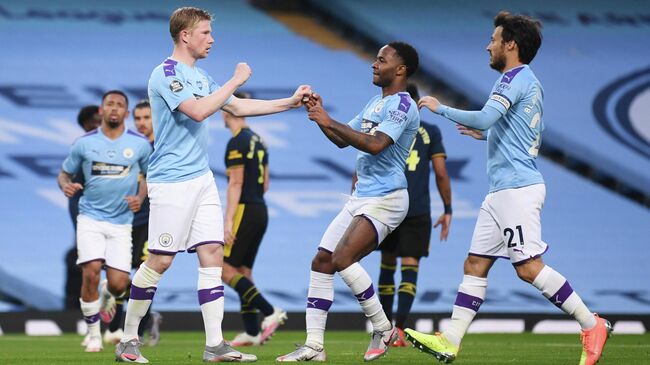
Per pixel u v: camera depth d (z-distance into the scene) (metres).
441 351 21.53
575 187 50.94
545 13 54.75
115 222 30.70
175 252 21.91
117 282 30.58
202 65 52.25
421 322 46.75
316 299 22.78
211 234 22.05
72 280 47.72
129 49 52.31
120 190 30.48
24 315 45.94
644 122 52.34
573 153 51.81
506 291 46.47
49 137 50.22
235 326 45.56
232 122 32.59
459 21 54.38
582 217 50.22
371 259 47.25
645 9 55.03
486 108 20.83
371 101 23.52
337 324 45.78
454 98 53.78
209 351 22.09
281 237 48.56
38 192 49.09
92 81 51.50
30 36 51.94
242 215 32.69
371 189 22.41
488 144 21.58
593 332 20.92
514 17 21.53
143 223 33.38
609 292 48.31
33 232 48.25
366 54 53.47
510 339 38.38
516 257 21.00
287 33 53.38
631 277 48.75
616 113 52.44
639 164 51.44
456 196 49.78
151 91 21.77
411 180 31.00
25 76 51.16
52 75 51.34
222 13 53.47
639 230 50.03
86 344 33.25
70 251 48.12
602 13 54.84
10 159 49.50
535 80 21.31
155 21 53.19
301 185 49.69
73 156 30.53
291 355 22.61
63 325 46.16
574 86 52.94
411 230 30.98
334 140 22.88
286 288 47.59
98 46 52.16
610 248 49.38
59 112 50.75
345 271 22.20
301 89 23.34
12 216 48.44
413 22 54.22
